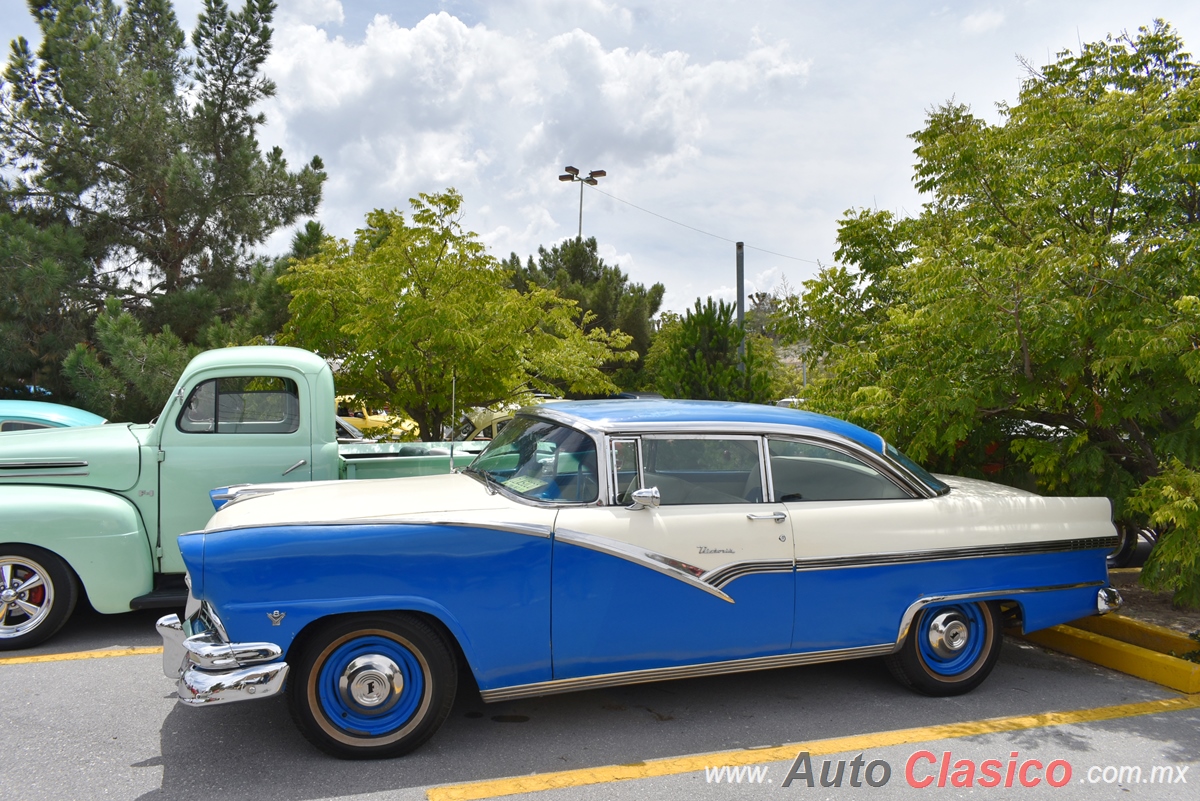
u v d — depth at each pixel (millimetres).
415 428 10539
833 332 8547
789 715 4629
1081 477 6527
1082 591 5094
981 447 7184
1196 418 5836
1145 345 5383
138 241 14484
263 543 3775
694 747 4184
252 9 15562
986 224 7105
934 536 4738
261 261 14852
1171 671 5164
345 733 3926
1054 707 4812
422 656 3971
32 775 3762
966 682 4938
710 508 4414
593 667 4191
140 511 5828
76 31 14555
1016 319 5910
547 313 10930
